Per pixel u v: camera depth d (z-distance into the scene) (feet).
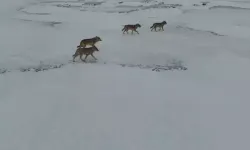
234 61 48.60
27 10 95.71
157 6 102.47
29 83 37.91
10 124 27.27
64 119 28.07
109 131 26.08
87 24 76.02
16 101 32.19
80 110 29.76
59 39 62.08
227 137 25.68
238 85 38.34
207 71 44.01
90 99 32.22
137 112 29.53
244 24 75.36
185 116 29.17
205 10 92.58
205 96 34.22
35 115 28.96
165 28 72.54
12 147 23.85
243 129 27.07
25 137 25.25
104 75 40.16
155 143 24.50
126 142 24.54
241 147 24.22
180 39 62.75
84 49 48.08
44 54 53.42
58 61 50.14
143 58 51.93
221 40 61.93
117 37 64.13
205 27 72.69
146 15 86.84
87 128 26.53
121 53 54.03
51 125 27.04
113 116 28.60
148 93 34.32
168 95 33.96
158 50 55.67
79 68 43.45
